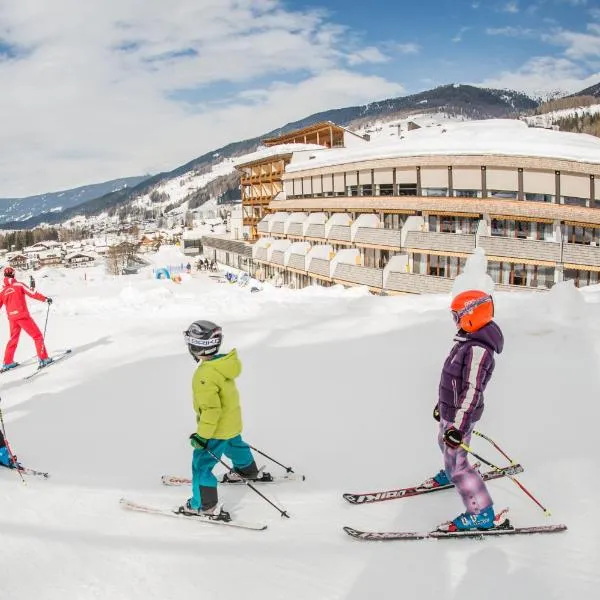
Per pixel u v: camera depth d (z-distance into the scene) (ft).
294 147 192.13
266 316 41.70
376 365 26.50
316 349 30.60
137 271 289.12
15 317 33.06
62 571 10.70
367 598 9.85
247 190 236.43
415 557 11.21
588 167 82.02
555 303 29.12
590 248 80.02
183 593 10.01
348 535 12.25
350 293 50.11
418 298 42.42
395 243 103.81
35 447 20.02
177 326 41.11
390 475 15.51
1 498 14.70
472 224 96.22
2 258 534.78
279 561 11.16
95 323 44.39
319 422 20.13
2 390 29.22
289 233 150.51
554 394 19.62
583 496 13.24
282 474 16.07
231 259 242.37
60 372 31.73
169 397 25.11
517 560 10.93
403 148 104.22
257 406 22.47
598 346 23.16
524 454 15.80
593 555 10.97
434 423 18.94
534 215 86.12
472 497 11.76
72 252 509.76
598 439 16.11
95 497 14.88
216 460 13.38
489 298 11.27
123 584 10.28
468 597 9.82
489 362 11.14
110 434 20.95
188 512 13.39
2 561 11.08
